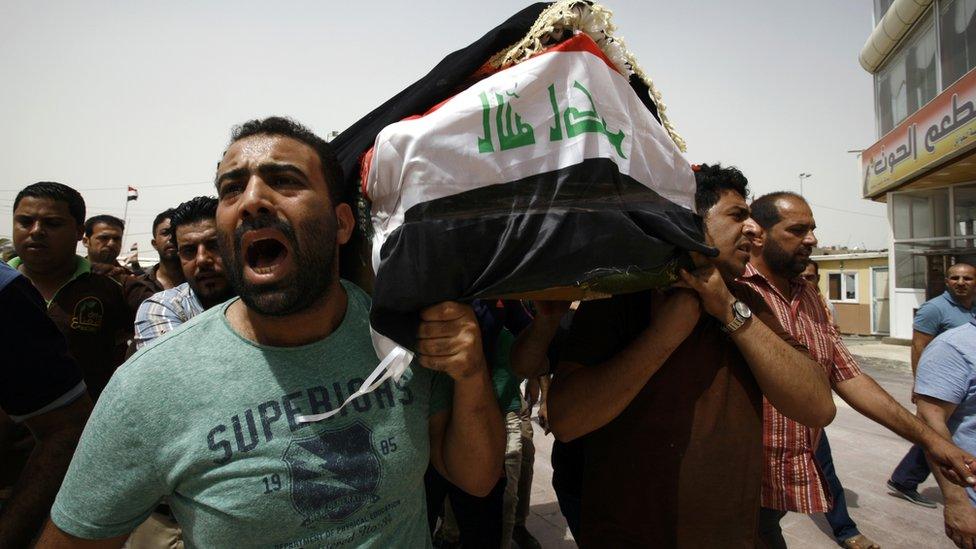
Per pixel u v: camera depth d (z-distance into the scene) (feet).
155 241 12.03
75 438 4.95
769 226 7.93
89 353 9.41
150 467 3.36
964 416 8.06
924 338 14.88
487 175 3.42
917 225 44.78
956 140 32.86
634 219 3.67
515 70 3.55
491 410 4.12
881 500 13.07
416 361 4.00
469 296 3.43
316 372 3.68
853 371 7.43
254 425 3.43
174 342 3.56
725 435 4.65
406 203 3.41
